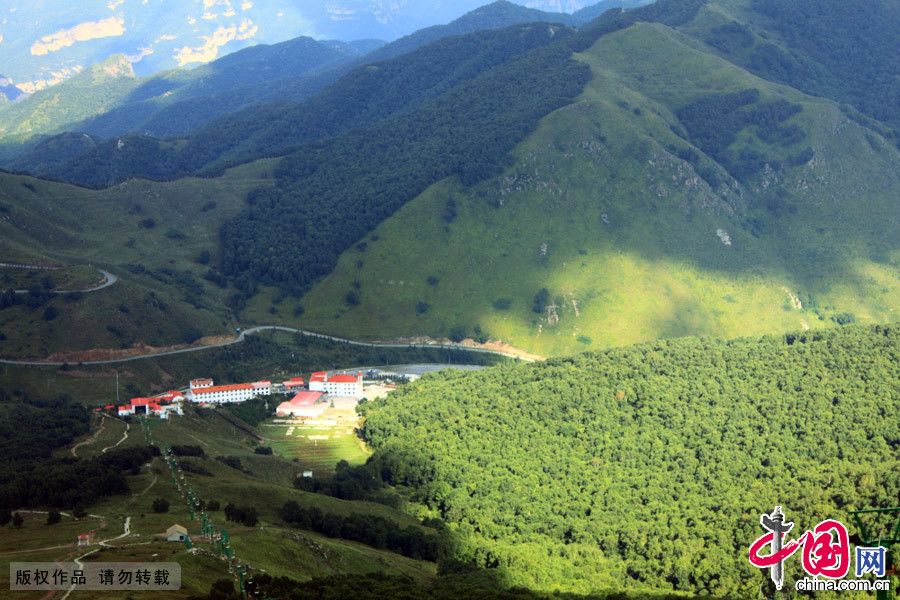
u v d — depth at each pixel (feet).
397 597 598.34
